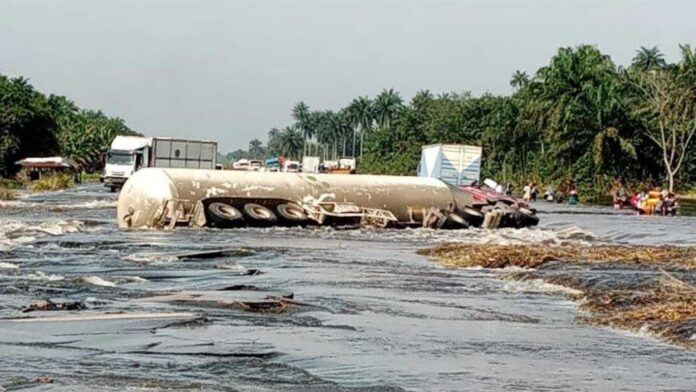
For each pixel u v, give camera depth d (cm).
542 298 2398
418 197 5406
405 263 3291
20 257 3167
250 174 5178
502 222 5541
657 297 2277
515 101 15912
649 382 1426
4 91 15250
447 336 1789
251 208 4994
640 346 1731
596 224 6203
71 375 1336
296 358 1520
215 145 9450
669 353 1666
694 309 2045
